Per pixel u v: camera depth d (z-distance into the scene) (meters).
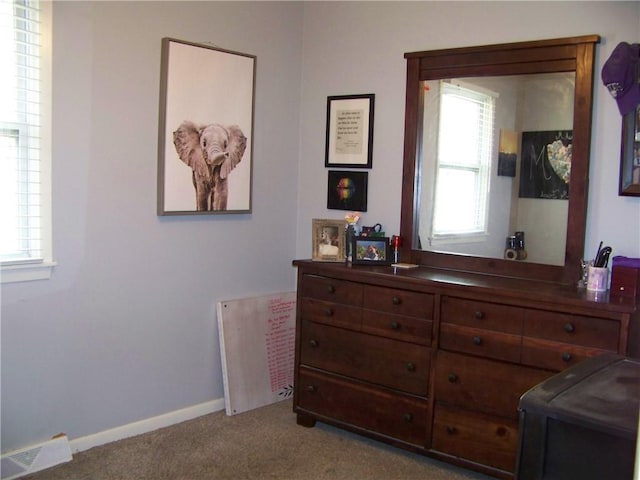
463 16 2.99
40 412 2.62
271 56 3.44
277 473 2.66
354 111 3.40
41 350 2.60
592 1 2.63
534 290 2.47
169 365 3.10
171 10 2.94
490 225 2.93
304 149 3.65
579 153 2.65
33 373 2.59
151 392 3.04
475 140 2.96
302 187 3.67
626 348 2.22
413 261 3.17
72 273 2.68
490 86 2.91
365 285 2.89
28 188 2.53
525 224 2.82
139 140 2.86
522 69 2.80
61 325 2.66
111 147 2.76
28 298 2.54
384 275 2.81
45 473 2.56
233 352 3.30
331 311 3.02
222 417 3.25
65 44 2.57
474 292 2.55
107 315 2.82
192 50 3.00
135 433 2.98
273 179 3.53
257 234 3.47
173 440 2.94
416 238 3.17
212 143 3.14
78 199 2.67
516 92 2.83
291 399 3.56
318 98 3.56
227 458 2.78
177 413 3.15
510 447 2.51
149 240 2.95
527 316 2.44
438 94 3.07
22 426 2.57
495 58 2.88
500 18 2.88
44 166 2.54
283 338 3.54
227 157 3.22
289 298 3.58
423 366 2.73
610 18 2.59
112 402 2.88
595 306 2.26
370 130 3.34
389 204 3.29
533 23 2.79
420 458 2.84
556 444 1.26
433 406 2.71
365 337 2.91
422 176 3.14
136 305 2.93
